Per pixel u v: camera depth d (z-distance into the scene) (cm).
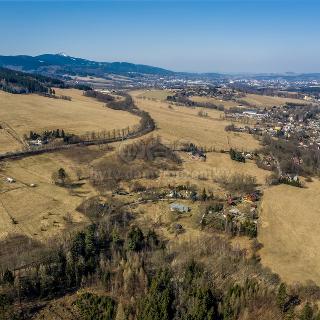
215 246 17725
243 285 14800
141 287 14625
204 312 13175
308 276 16188
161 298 13475
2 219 19038
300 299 14638
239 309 13575
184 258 16462
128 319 13175
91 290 14650
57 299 14162
